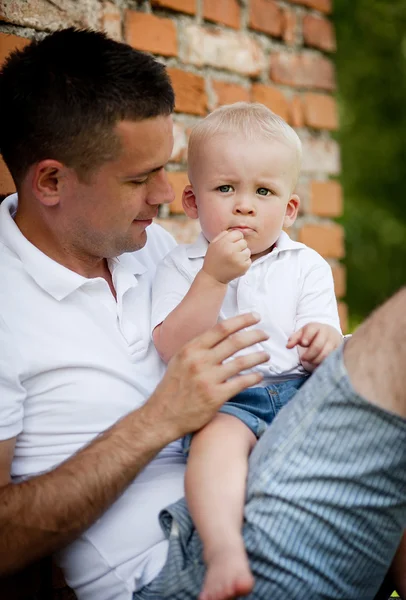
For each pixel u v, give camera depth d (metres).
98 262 1.39
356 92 5.25
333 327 1.32
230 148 1.35
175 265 1.40
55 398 1.24
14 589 1.39
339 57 5.18
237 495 1.08
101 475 1.13
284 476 1.05
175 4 2.01
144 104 1.26
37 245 1.33
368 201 5.32
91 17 1.79
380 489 1.03
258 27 2.30
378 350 1.01
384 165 5.31
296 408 1.07
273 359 1.34
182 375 1.17
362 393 1.01
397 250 5.28
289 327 1.36
